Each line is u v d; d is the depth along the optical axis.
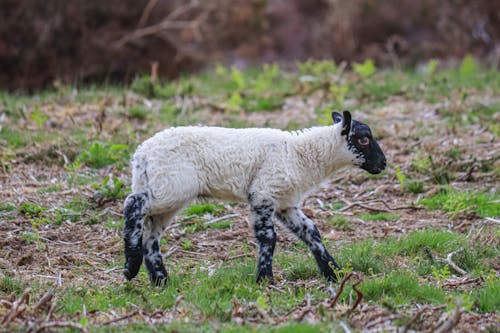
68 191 37.44
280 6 101.88
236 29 86.00
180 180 27.27
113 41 70.75
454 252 31.22
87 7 69.94
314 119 49.50
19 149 42.84
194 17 79.31
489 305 26.20
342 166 30.61
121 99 53.69
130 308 25.48
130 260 26.80
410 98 55.38
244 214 36.62
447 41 87.50
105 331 22.91
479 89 57.72
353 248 31.62
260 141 28.83
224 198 29.08
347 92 56.81
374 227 35.38
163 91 56.88
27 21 68.06
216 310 24.59
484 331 23.73
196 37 76.81
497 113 49.91
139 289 27.27
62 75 67.94
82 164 40.84
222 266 30.47
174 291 27.09
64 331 22.75
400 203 38.25
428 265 30.44
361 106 53.41
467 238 33.16
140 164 27.34
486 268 30.06
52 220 34.56
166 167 27.14
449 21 89.00
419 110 52.06
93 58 69.50
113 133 45.28
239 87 59.62
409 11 90.81
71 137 44.28
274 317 24.55
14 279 28.08
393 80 61.03
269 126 47.41
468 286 28.55
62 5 68.88
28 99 55.34
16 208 35.34
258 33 87.50
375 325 23.78
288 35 96.75
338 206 38.00
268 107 53.22
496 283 28.08
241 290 26.86
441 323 23.56
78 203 36.34
